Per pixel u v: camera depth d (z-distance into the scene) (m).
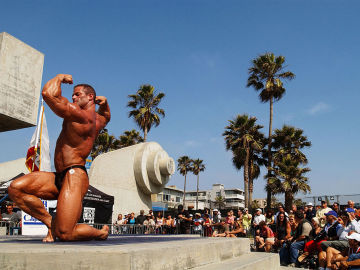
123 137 37.09
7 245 2.44
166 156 17.33
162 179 16.66
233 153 28.45
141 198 16.16
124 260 1.92
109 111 3.89
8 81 4.57
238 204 83.75
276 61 26.89
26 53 4.92
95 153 36.22
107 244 2.61
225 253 3.56
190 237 4.70
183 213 12.10
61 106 3.18
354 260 5.88
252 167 28.58
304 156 25.88
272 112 27.02
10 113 4.56
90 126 3.35
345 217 6.97
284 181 22.97
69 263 1.93
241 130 28.50
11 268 1.96
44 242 2.99
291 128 25.95
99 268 1.92
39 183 3.25
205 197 83.06
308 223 7.66
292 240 7.81
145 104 32.38
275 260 4.33
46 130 8.02
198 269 2.72
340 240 6.98
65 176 3.20
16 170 16.80
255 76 27.75
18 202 3.19
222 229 11.72
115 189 14.63
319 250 7.09
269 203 23.95
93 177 16.61
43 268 1.94
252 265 3.26
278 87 26.52
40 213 3.21
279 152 25.33
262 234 9.39
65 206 3.01
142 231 11.71
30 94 4.93
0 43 4.52
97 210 11.05
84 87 3.53
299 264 7.53
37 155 7.83
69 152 3.26
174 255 2.45
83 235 3.08
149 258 2.12
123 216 14.81
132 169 15.94
